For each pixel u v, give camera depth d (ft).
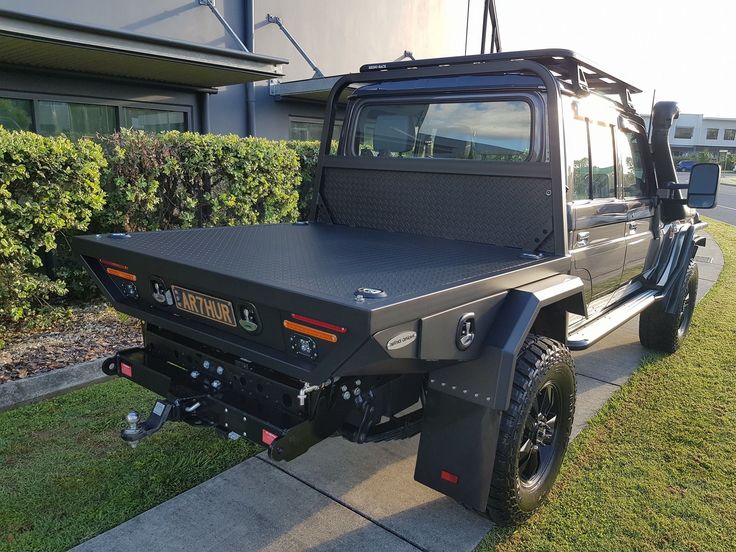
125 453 10.32
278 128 36.58
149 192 17.47
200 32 31.19
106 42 21.44
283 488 9.52
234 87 33.91
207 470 9.92
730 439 11.62
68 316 16.63
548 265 8.66
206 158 18.76
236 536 8.29
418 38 48.88
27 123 24.94
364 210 12.42
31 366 13.43
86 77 26.37
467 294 6.82
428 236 11.28
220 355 8.25
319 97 36.35
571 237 10.21
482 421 7.71
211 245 9.22
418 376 8.64
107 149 17.13
